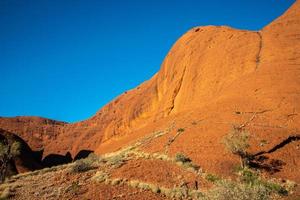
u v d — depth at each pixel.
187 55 68.06
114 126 93.44
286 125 29.84
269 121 30.94
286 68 41.41
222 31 64.25
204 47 64.06
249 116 32.62
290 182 21.22
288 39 48.91
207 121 34.38
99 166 26.50
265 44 50.59
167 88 71.38
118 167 25.31
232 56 52.56
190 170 23.81
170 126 41.41
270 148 26.12
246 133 27.64
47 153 129.88
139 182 21.39
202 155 26.67
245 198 13.32
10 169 44.84
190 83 59.22
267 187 19.95
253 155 25.52
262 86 38.94
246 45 53.00
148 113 79.00
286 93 35.47
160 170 24.14
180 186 21.08
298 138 27.45
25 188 22.06
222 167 24.16
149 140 36.59
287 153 25.62
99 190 20.36
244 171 22.94
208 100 47.66
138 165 25.34
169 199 19.28
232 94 41.22
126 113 91.00
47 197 19.67
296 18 54.84
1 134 57.69
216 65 54.53
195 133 31.91
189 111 47.97
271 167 24.02
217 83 50.31
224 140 25.84
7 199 19.77
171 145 30.69
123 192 20.11
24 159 52.59
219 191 13.67
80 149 122.06
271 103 34.41
